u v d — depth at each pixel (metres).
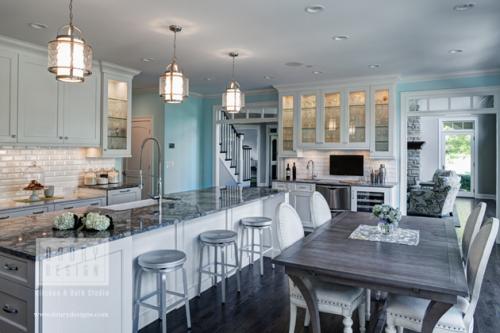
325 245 2.62
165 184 7.35
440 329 2.12
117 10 3.28
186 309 2.89
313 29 3.76
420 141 11.48
